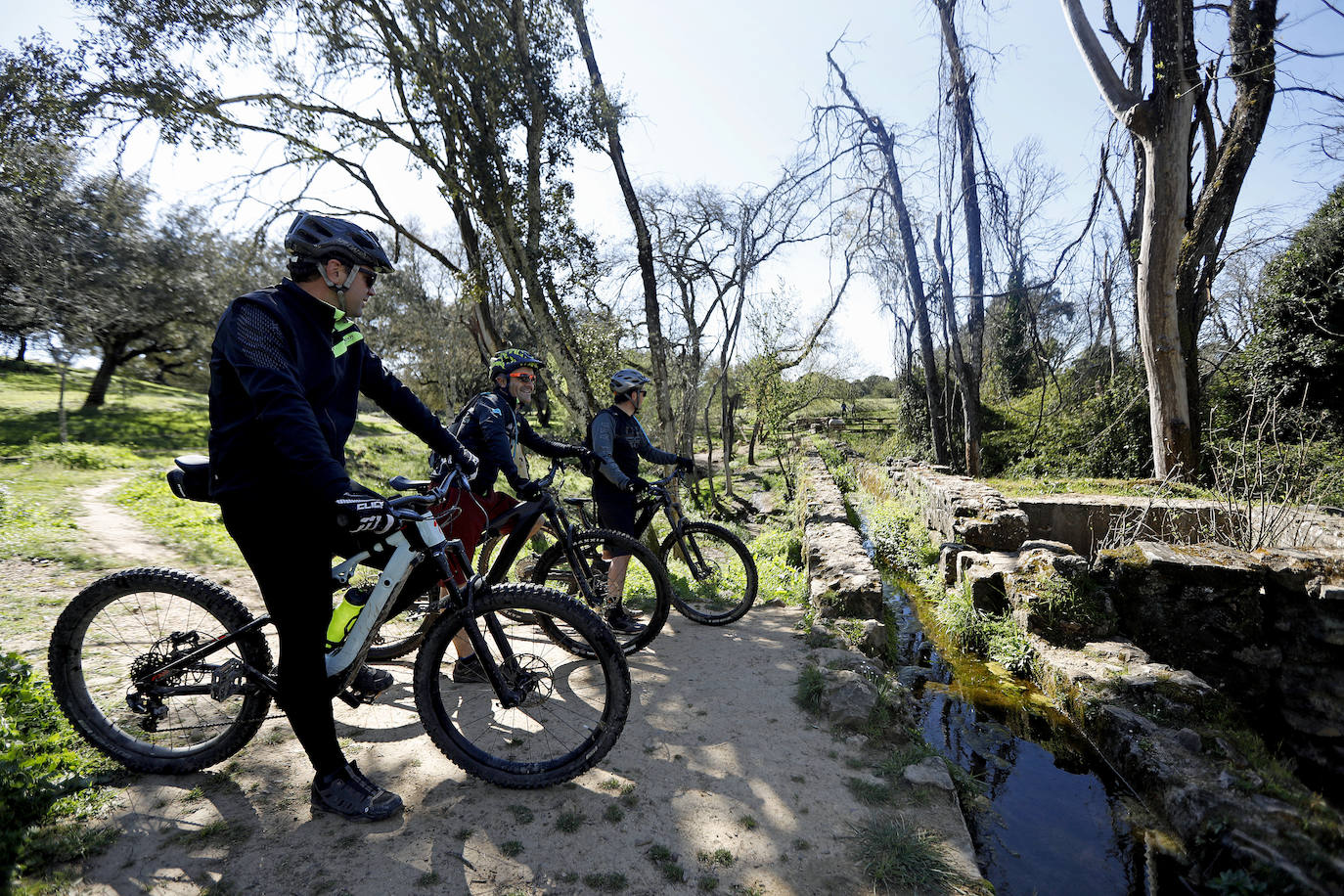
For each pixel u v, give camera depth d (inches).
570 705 129.1
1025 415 836.6
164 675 100.3
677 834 92.7
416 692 102.0
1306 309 500.1
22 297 671.1
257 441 84.5
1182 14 421.4
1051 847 101.2
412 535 98.7
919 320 754.8
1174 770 109.2
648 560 161.0
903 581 289.9
